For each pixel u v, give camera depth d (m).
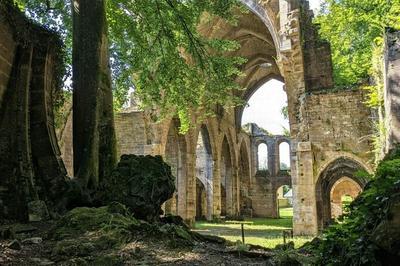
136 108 27.81
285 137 50.78
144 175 9.13
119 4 13.82
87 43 10.57
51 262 5.26
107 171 10.29
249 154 51.16
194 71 13.77
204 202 41.56
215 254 6.46
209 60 13.68
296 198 21.66
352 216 4.22
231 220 40.72
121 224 6.81
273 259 6.15
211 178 37.91
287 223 35.09
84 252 5.70
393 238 3.09
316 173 21.55
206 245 7.22
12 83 9.07
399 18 14.20
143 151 27.14
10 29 9.13
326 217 25.61
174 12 13.13
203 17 27.45
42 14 13.53
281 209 66.88
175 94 14.07
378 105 16.09
